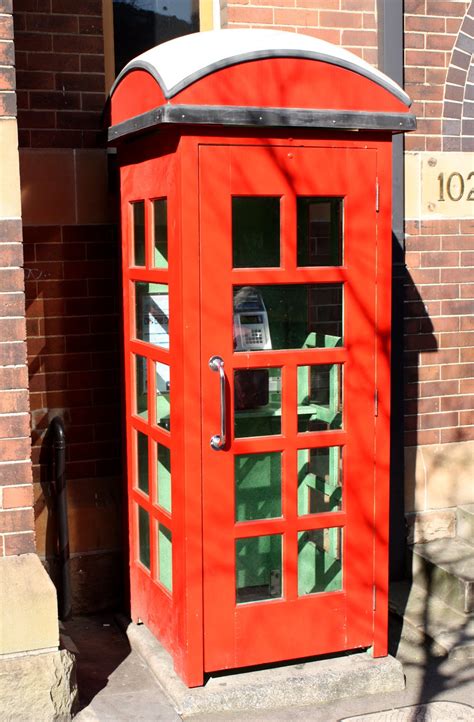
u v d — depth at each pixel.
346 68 4.28
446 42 5.93
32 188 5.26
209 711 4.35
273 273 4.33
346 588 4.62
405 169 5.88
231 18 5.48
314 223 4.42
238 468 4.43
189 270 4.19
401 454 5.91
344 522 4.59
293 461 4.46
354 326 4.51
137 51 5.57
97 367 5.43
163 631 4.72
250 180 4.25
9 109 4.07
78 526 5.45
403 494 5.94
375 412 4.59
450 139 5.98
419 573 5.80
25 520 4.22
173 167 4.21
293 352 4.41
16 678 4.13
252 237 4.31
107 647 5.06
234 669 4.57
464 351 6.09
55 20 5.25
